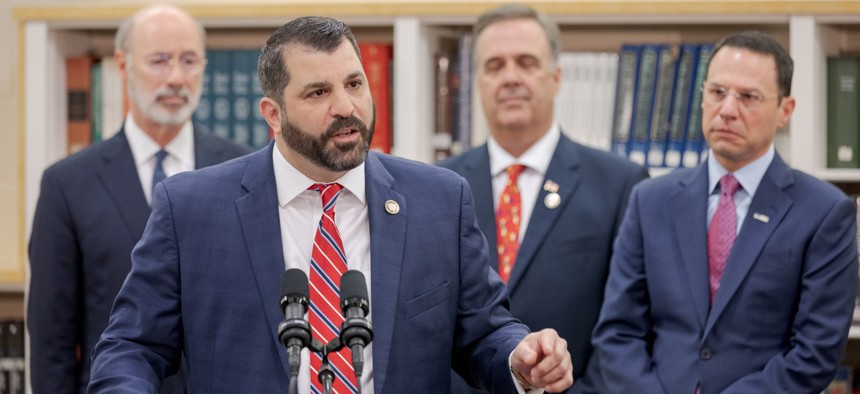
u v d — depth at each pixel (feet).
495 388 11.01
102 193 16.75
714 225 15.46
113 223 16.55
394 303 10.84
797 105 18.70
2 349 21.21
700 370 14.78
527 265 16.81
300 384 10.53
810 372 14.28
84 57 21.15
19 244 20.56
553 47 17.94
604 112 20.21
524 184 17.67
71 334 16.62
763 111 15.16
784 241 14.90
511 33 17.54
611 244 16.98
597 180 17.34
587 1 19.16
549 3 19.29
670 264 15.42
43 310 16.52
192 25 17.66
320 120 10.40
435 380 11.08
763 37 15.56
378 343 10.68
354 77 10.55
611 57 20.17
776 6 18.58
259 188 11.21
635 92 19.92
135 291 11.09
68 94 21.11
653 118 19.83
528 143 17.75
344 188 11.21
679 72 19.70
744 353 14.73
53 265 16.56
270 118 11.17
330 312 10.73
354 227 11.20
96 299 16.48
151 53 17.22
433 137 20.66
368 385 10.72
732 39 15.65
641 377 15.10
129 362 10.64
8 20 22.85
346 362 10.64
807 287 14.67
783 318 14.83
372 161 11.55
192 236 11.09
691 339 14.96
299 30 10.63
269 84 10.78
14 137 22.88
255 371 10.69
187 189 11.33
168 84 17.19
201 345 10.93
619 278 15.92
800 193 15.20
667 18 19.15
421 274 11.11
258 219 11.08
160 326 11.00
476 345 11.51
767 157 15.52
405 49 19.81
